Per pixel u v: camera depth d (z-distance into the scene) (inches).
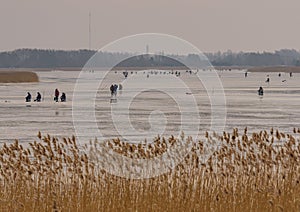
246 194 1852.9
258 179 1897.1
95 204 1850.4
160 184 1894.7
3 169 2044.8
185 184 1881.2
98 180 1918.1
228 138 2004.2
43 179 1918.1
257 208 1814.7
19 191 1893.5
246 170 1935.3
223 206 1841.8
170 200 1865.2
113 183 1902.1
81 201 1859.0
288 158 1942.7
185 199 1865.2
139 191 1888.5
